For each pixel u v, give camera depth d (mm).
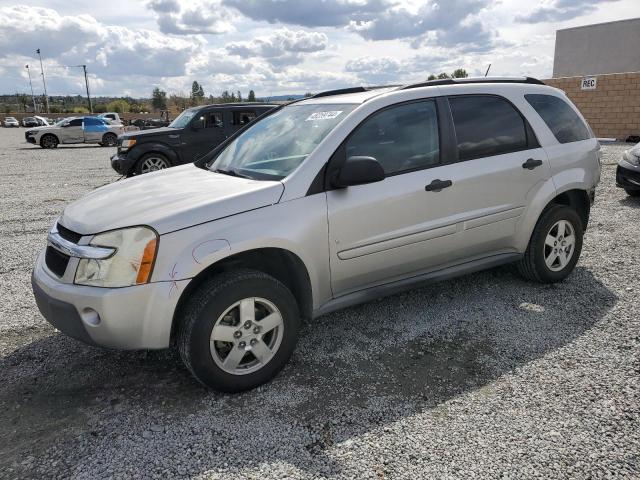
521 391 3131
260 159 3781
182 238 2945
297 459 2594
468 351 3635
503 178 4152
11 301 4676
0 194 10367
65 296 2947
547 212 4535
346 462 2562
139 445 2721
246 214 3123
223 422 2902
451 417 2900
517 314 4199
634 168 8250
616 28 28781
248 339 3146
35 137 25234
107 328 2871
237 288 3037
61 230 3266
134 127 27297
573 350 3600
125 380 3367
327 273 3455
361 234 3523
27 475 2516
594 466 2494
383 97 3744
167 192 3395
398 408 2998
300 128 3863
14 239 6816
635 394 3059
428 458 2578
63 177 13133
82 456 2646
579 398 3039
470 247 4129
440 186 3811
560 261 4723
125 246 2891
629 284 4773
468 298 4535
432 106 3930
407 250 3766
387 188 3598
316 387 3234
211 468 2543
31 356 3686
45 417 2984
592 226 6898
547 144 4477
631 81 18516
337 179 3398
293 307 3291
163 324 2932
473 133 4082
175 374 3434
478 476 2447
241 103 12125
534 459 2551
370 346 3742
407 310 4332
